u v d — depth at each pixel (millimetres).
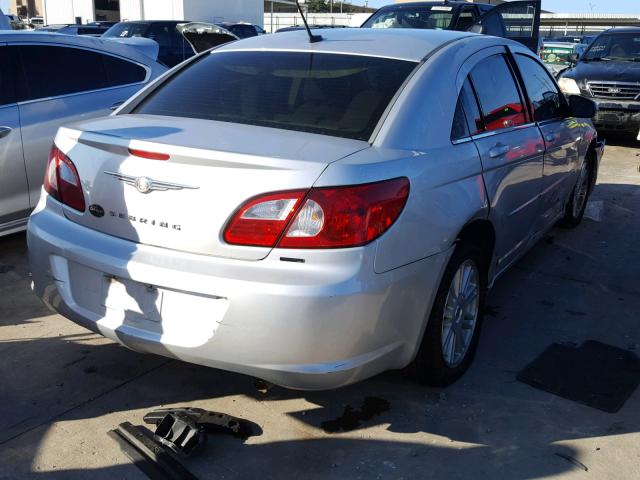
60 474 2619
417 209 2736
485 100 3588
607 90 10227
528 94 4234
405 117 2945
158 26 14102
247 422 2955
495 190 3438
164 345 2623
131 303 2709
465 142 3244
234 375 3381
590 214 6609
